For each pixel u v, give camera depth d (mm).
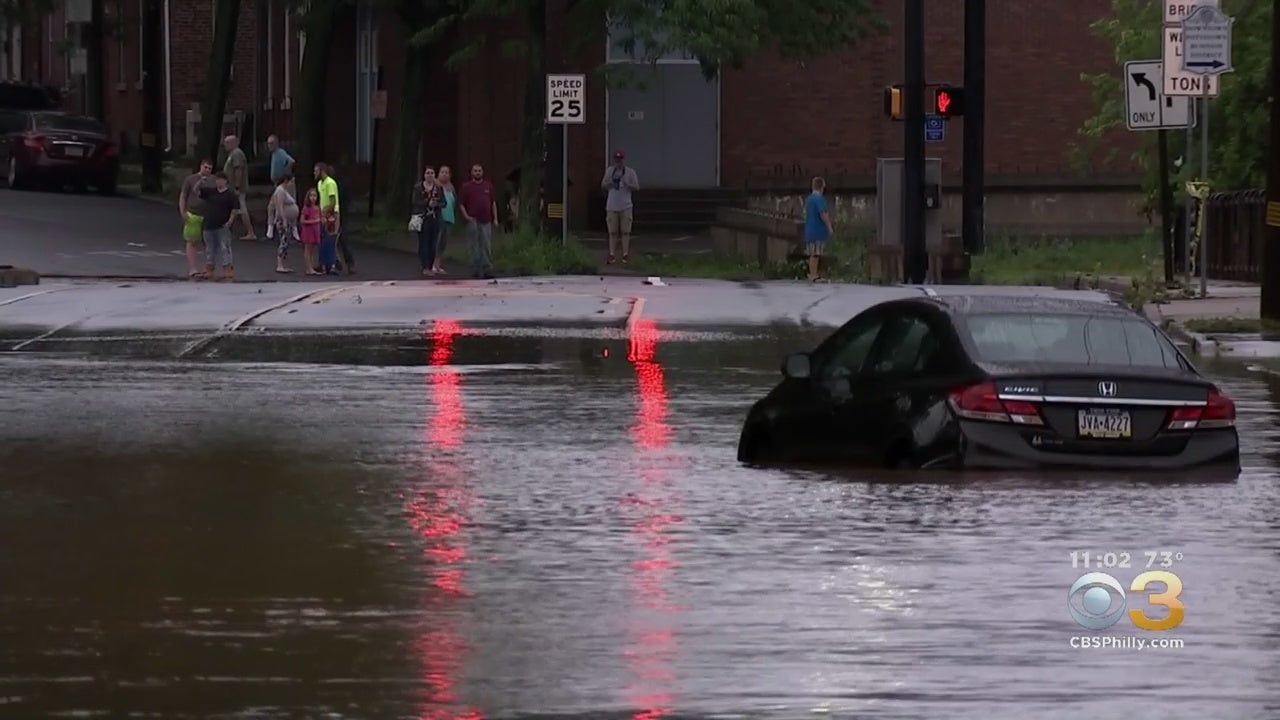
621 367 72312
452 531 38781
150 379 68062
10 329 84938
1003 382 42156
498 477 46062
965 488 41969
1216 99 121188
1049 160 162500
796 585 33344
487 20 154625
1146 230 142625
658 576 34188
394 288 104000
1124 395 42375
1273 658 28391
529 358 75125
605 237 152875
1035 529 37812
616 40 156500
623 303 95625
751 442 48844
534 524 39469
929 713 25359
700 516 40125
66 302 95188
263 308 92562
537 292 101188
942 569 34438
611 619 30922
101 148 167375
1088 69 162250
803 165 160500
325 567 35219
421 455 49969
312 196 117312
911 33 113812
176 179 187750
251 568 35156
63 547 37219
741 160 159625
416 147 147750
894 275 119250
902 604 31766
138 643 29438
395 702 26031
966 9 125312
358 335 82875
